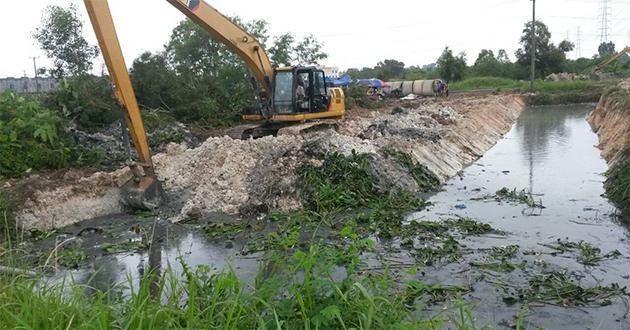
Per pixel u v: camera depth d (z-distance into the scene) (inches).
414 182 486.9
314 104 631.2
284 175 431.2
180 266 292.4
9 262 205.8
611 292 247.1
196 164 474.3
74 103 598.5
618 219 377.7
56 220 372.5
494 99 1429.6
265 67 605.0
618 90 1066.7
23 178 430.0
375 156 480.4
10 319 151.5
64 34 760.3
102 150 545.6
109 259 307.6
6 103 505.4
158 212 400.2
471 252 308.5
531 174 561.3
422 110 968.9
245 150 480.1
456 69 2485.2
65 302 163.3
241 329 152.9
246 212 391.2
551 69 2532.0
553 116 1344.7
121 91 389.1
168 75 767.7
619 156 529.7
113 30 382.0
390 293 204.5
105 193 407.5
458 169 598.9
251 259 300.0
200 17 538.0
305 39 1056.2
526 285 258.1
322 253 189.3
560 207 414.6
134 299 161.3
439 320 168.6
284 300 164.4
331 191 406.0
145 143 410.0
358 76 2632.9
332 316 145.6
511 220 379.9
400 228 354.0
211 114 784.9
